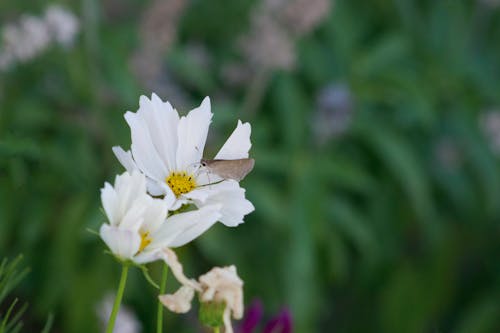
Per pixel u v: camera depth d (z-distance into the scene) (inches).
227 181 26.3
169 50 65.4
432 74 75.8
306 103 69.3
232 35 76.7
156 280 62.7
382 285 75.6
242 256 65.9
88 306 60.6
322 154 67.5
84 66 61.7
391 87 70.6
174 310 24.5
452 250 76.6
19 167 36.0
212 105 64.9
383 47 73.5
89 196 62.2
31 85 60.4
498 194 72.1
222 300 25.0
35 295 64.4
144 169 25.8
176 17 62.1
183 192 26.1
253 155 64.9
